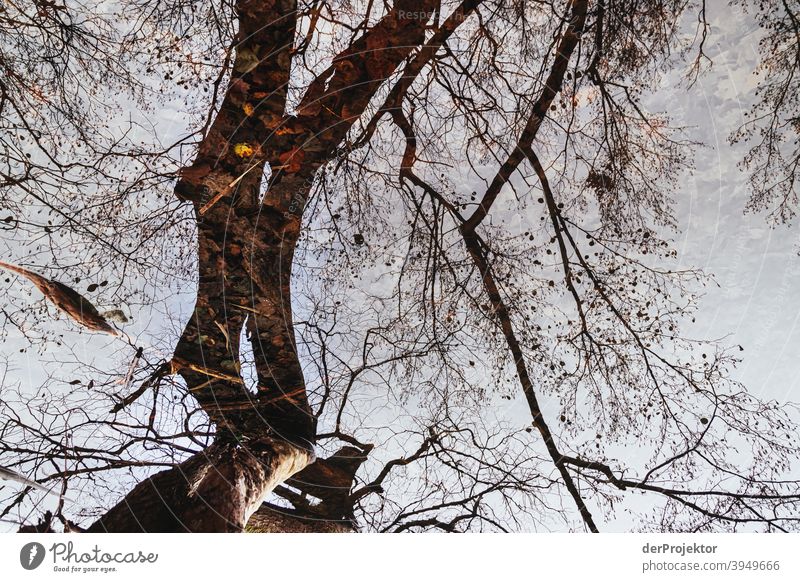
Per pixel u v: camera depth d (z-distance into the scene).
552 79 6.06
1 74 6.18
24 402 4.92
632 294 7.29
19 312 5.71
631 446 7.26
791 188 7.61
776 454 6.07
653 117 7.04
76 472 4.25
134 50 6.40
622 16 6.31
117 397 4.80
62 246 5.90
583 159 6.71
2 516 4.23
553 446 6.11
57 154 6.25
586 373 6.60
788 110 7.45
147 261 5.88
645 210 6.84
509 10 6.52
